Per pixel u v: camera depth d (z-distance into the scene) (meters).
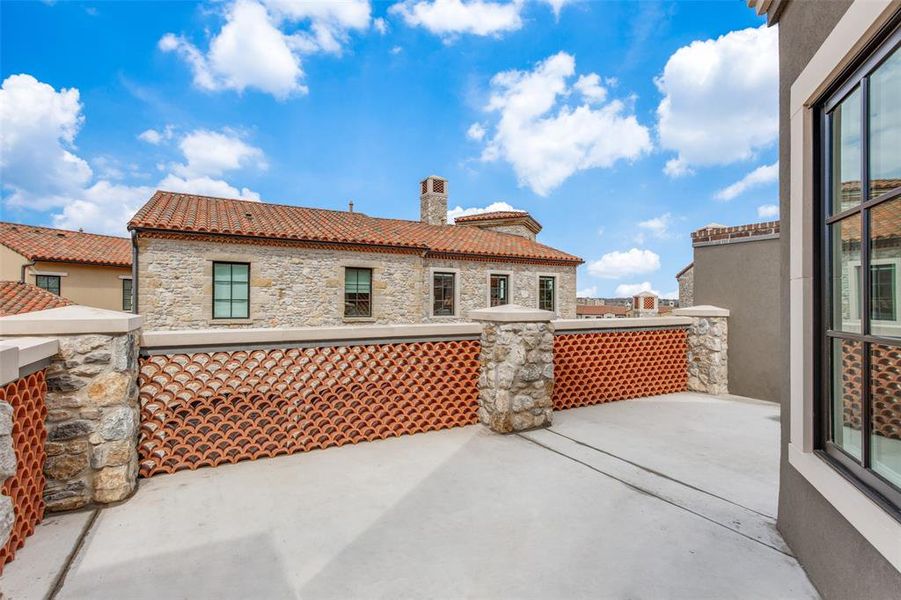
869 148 1.96
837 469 2.15
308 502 3.51
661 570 2.53
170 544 2.86
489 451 4.80
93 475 3.43
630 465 4.35
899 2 1.58
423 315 15.42
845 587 2.04
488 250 16.69
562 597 2.29
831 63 2.10
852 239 2.18
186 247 11.73
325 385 5.04
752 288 7.70
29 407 3.01
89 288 19.50
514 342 5.54
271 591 2.36
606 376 7.39
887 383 1.89
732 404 7.22
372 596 2.32
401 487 3.81
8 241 18.91
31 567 2.58
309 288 13.22
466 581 2.44
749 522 3.14
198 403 4.50
